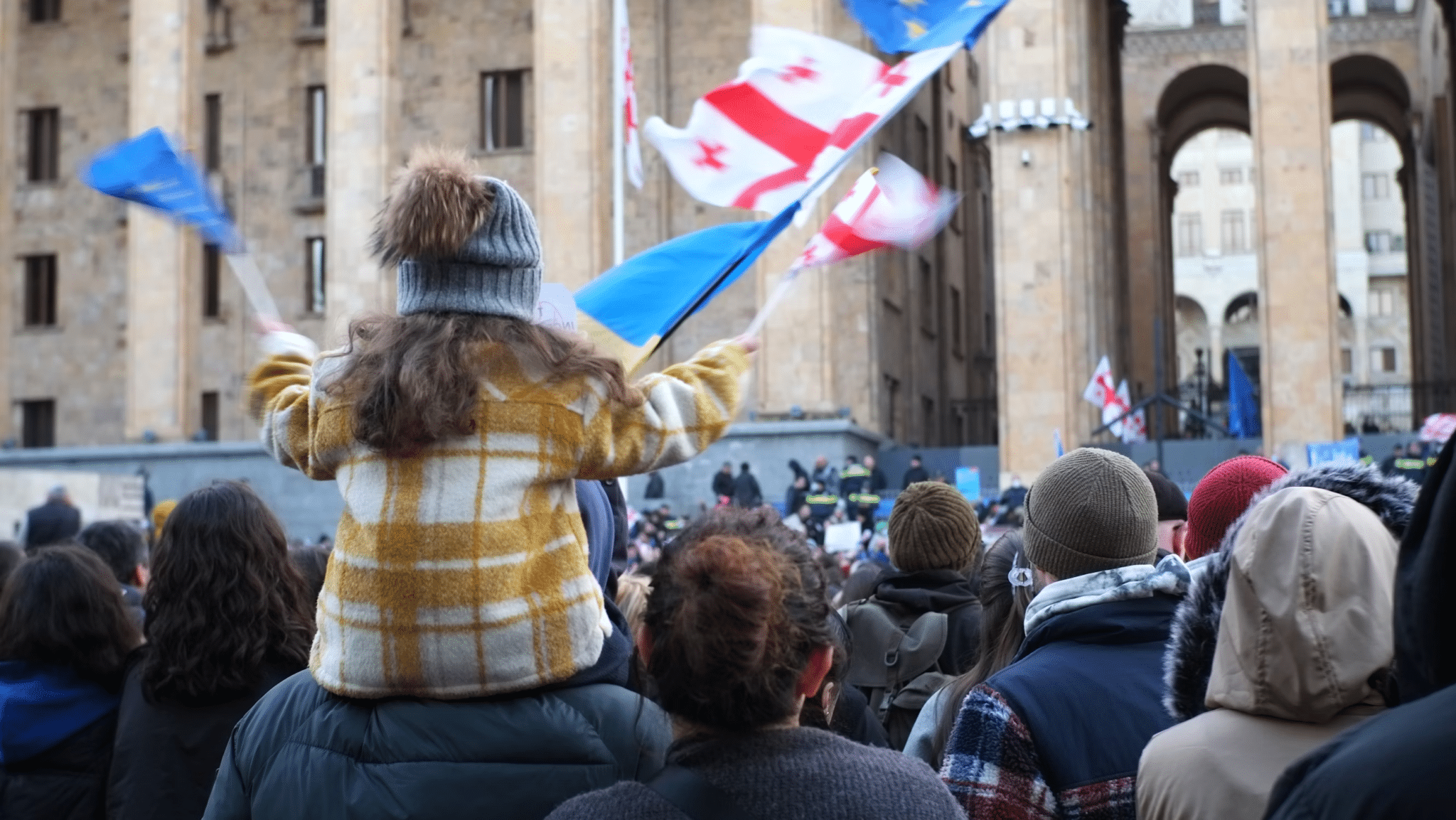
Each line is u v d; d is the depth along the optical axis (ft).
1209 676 12.52
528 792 12.51
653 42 147.02
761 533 11.87
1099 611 15.25
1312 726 11.23
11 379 169.99
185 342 150.82
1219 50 208.44
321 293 162.81
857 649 21.58
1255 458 17.30
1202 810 11.27
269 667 18.04
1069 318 123.34
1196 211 339.16
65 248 169.68
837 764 10.80
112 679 19.60
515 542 12.75
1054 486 15.79
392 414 12.66
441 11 158.20
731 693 10.86
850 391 141.90
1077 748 14.40
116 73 169.48
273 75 165.27
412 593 12.57
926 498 22.18
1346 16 213.87
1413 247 226.38
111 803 17.92
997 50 125.90
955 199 17.47
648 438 13.41
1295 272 122.21
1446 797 8.02
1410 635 8.88
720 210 143.84
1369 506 12.67
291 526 147.02
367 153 142.10
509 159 154.61
